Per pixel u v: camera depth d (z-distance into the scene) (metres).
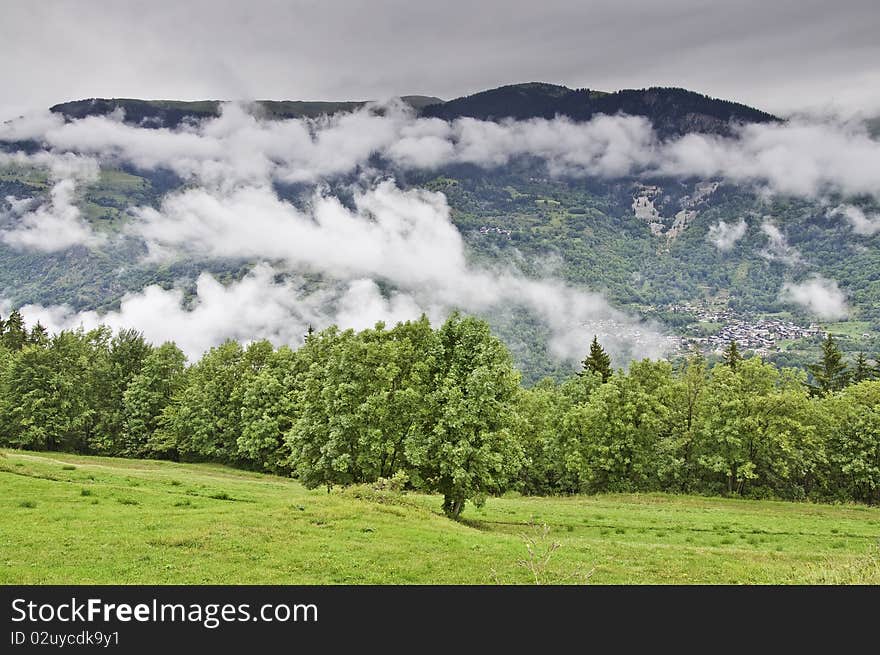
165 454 99.94
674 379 86.44
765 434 71.81
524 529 46.50
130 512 33.56
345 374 50.59
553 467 82.88
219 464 92.19
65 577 23.00
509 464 46.94
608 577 26.42
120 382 104.25
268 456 84.38
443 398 47.25
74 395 97.81
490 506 59.16
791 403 72.06
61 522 30.59
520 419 47.66
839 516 57.91
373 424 48.56
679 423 82.06
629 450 75.75
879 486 71.19
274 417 85.75
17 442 93.25
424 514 38.16
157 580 23.12
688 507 61.41
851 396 77.69
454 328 51.19
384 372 49.19
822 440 72.19
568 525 48.28
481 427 46.03
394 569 25.56
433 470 47.31
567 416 78.56
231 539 28.31
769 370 75.00
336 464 47.44
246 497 44.44
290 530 30.56
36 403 93.44
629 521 51.19
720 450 74.19
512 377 48.47
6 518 31.00
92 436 101.94
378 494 40.12
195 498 40.31
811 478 76.75
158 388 102.56
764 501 65.88
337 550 27.56
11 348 128.00
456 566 26.47
